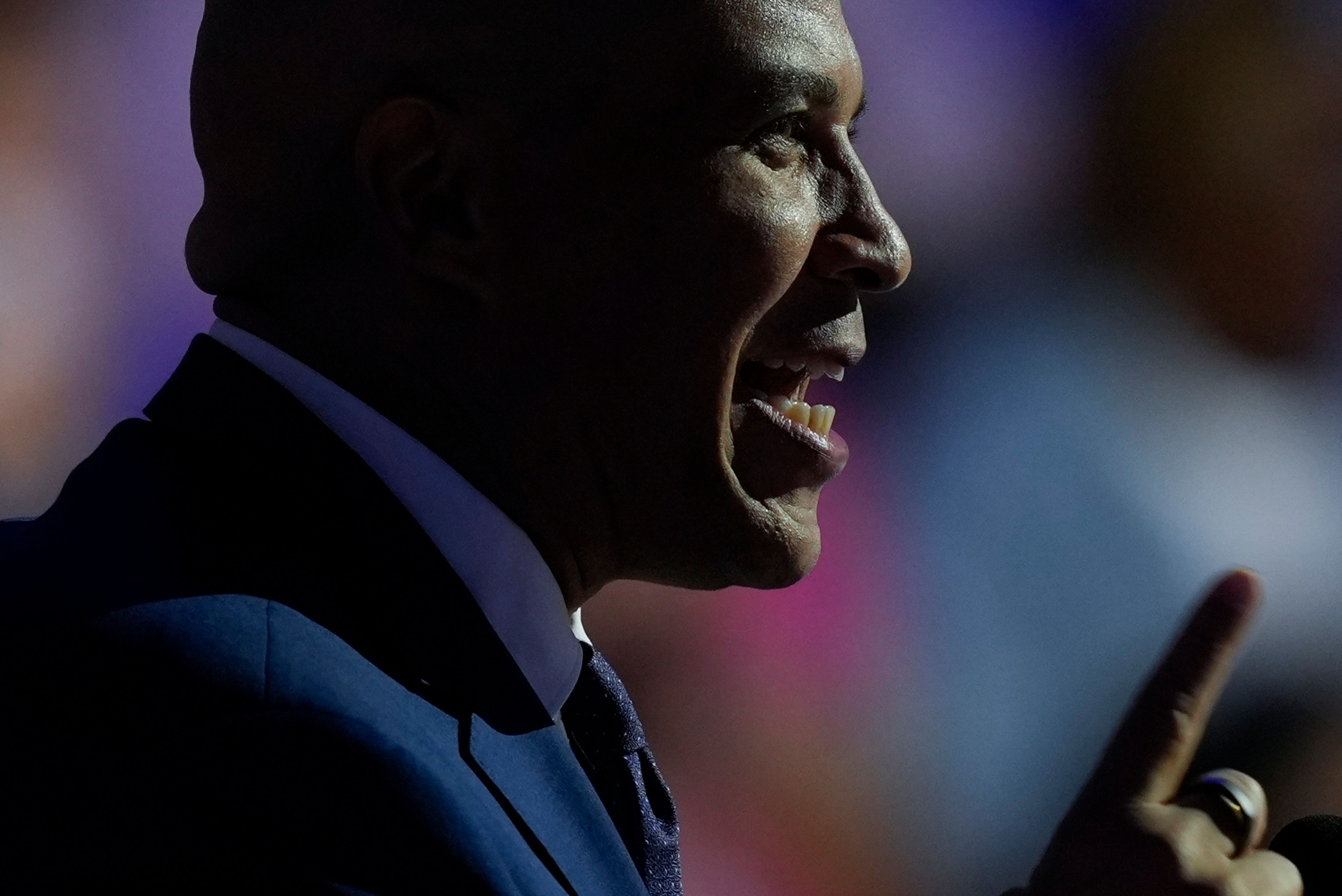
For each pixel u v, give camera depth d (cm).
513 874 380
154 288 1469
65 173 1448
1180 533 1355
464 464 446
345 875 335
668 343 442
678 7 436
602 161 436
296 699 353
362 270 441
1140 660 1311
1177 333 1487
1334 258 1485
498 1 432
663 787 514
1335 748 1310
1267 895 385
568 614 481
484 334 442
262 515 416
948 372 1482
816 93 454
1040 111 1603
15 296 1417
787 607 1330
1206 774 409
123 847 329
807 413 491
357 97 434
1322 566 1357
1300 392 1453
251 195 445
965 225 1582
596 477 457
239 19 446
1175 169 1545
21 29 1443
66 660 359
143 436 441
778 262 443
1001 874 1266
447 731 398
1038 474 1381
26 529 422
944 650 1322
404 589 419
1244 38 1563
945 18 1619
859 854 1268
